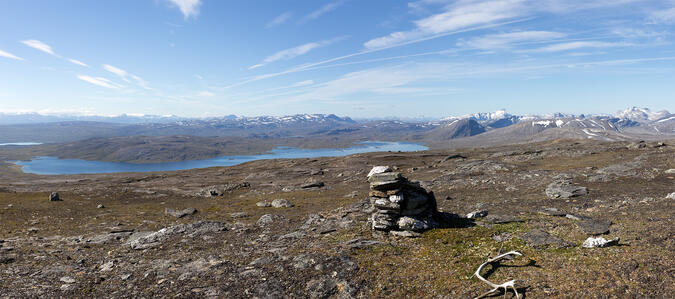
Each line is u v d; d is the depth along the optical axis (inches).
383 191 903.7
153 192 2704.2
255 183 3331.7
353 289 540.4
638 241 625.0
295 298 522.9
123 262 751.7
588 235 711.1
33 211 1707.7
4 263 759.7
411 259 652.7
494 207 1238.9
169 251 846.5
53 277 648.4
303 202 1968.5
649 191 1310.3
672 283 447.5
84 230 1269.7
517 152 3976.4
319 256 689.0
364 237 822.5
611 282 471.2
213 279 607.2
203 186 3253.0
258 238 950.4
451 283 533.0
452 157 4215.1
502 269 567.2
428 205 936.9
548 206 1170.0
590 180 1713.8
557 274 522.0
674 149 2502.5
